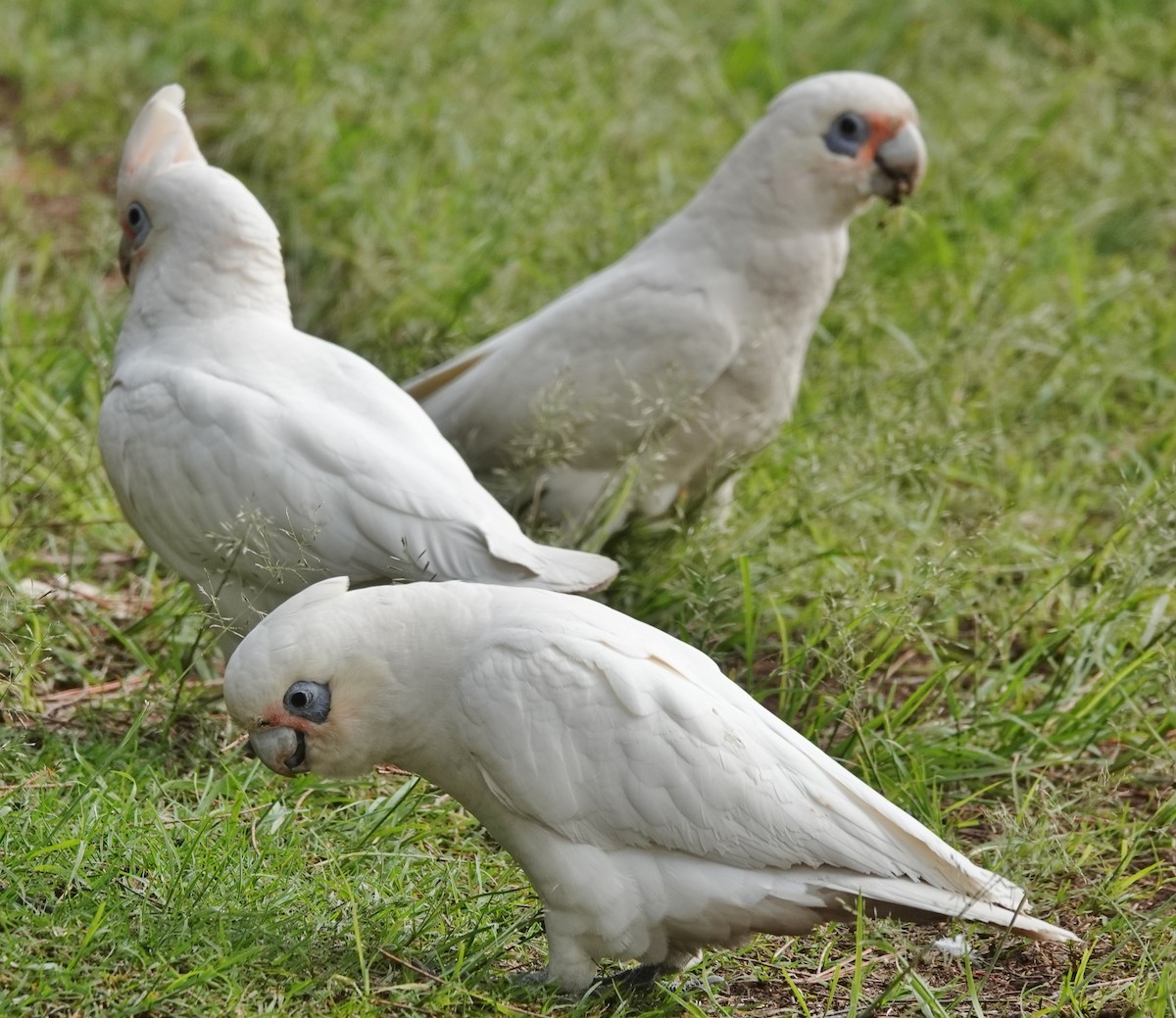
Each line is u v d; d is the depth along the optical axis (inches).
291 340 380.5
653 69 765.9
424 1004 275.6
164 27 775.7
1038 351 559.8
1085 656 402.9
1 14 775.7
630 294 443.5
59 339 532.7
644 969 300.4
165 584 443.2
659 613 428.1
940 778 371.9
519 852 287.6
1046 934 272.4
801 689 387.2
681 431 446.3
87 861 298.4
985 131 730.8
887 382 516.7
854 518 454.0
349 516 353.7
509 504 450.3
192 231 380.8
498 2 814.5
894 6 847.1
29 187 661.9
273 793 343.3
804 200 443.8
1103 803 370.6
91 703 380.2
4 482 453.1
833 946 320.5
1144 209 684.1
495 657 278.4
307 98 688.4
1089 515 506.6
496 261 590.2
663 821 275.0
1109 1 867.4
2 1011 255.3
